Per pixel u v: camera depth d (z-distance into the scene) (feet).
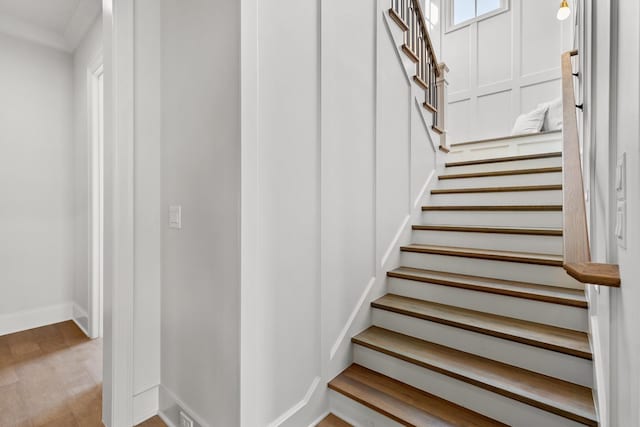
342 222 5.77
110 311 5.19
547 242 6.52
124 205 5.23
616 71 2.67
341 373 5.67
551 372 4.64
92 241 8.77
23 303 9.22
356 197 6.17
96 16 8.36
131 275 5.29
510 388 4.36
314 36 5.10
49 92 9.68
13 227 9.05
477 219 8.04
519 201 8.00
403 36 7.83
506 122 14.40
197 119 4.71
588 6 4.61
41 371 7.00
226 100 4.15
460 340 5.49
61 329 9.29
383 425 4.77
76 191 10.00
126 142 5.25
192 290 4.84
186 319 4.99
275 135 4.42
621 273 2.36
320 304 5.21
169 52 5.40
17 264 9.11
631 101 2.11
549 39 13.35
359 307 6.23
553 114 12.12
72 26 9.09
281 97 4.50
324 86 5.25
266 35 4.25
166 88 5.49
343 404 5.24
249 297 4.06
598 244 3.59
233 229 4.06
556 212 6.98
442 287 6.44
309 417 4.98
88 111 8.96
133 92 5.33
